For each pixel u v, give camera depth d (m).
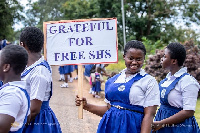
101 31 3.46
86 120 6.66
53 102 8.37
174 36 29.33
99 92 9.85
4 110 1.98
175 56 3.14
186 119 3.04
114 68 17.20
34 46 2.82
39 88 2.68
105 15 29.23
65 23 3.50
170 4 28.72
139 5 28.88
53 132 2.98
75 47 3.48
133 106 2.63
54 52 3.50
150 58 10.77
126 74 2.79
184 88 2.99
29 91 2.69
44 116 2.87
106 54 3.45
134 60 2.69
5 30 25.02
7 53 2.17
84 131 5.78
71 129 5.85
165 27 29.73
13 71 2.20
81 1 33.88
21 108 2.11
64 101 8.62
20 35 2.85
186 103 2.94
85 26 3.48
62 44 3.50
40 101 2.68
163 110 3.19
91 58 3.46
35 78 2.69
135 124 2.59
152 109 2.57
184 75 3.09
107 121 2.71
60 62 3.49
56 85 11.83
